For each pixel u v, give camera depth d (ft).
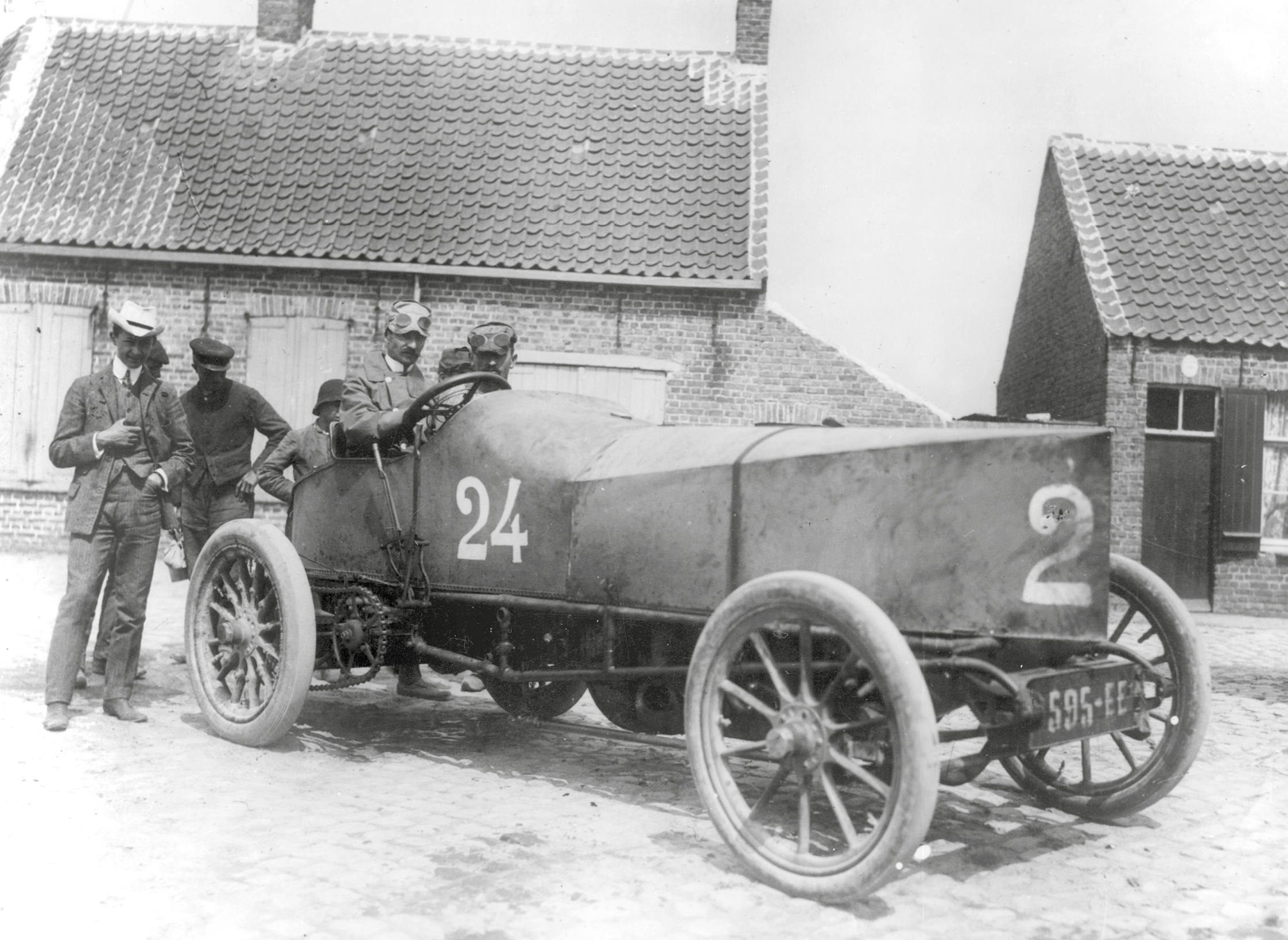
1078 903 9.64
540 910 9.12
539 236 39.32
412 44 45.19
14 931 8.48
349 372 39.47
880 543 10.21
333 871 9.90
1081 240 40.83
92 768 13.03
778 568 10.62
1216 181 43.11
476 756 14.55
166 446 15.78
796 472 10.64
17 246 38.65
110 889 9.36
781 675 10.59
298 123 42.34
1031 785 12.71
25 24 44.78
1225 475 38.24
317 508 15.49
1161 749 11.81
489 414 13.46
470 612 13.88
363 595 14.16
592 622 12.62
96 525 15.01
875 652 8.94
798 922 8.99
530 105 43.24
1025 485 10.09
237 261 38.65
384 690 19.15
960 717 17.97
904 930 8.89
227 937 8.47
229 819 11.32
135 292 39.68
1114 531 38.14
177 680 18.75
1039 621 10.04
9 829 10.78
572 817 11.75
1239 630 34.06
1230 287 39.24
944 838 11.44
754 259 39.04
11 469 39.75
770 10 44.73
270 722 14.01
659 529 11.48
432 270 38.47
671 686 12.44
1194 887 10.14
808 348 39.60
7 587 30.76
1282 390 38.29
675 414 39.47
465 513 13.43
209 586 15.30
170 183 40.45
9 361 39.60
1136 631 28.37
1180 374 38.17
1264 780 14.14
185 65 43.88
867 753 9.48
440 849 10.60
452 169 41.16
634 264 38.73
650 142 42.16
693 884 9.78
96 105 42.50
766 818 11.59
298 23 44.83
